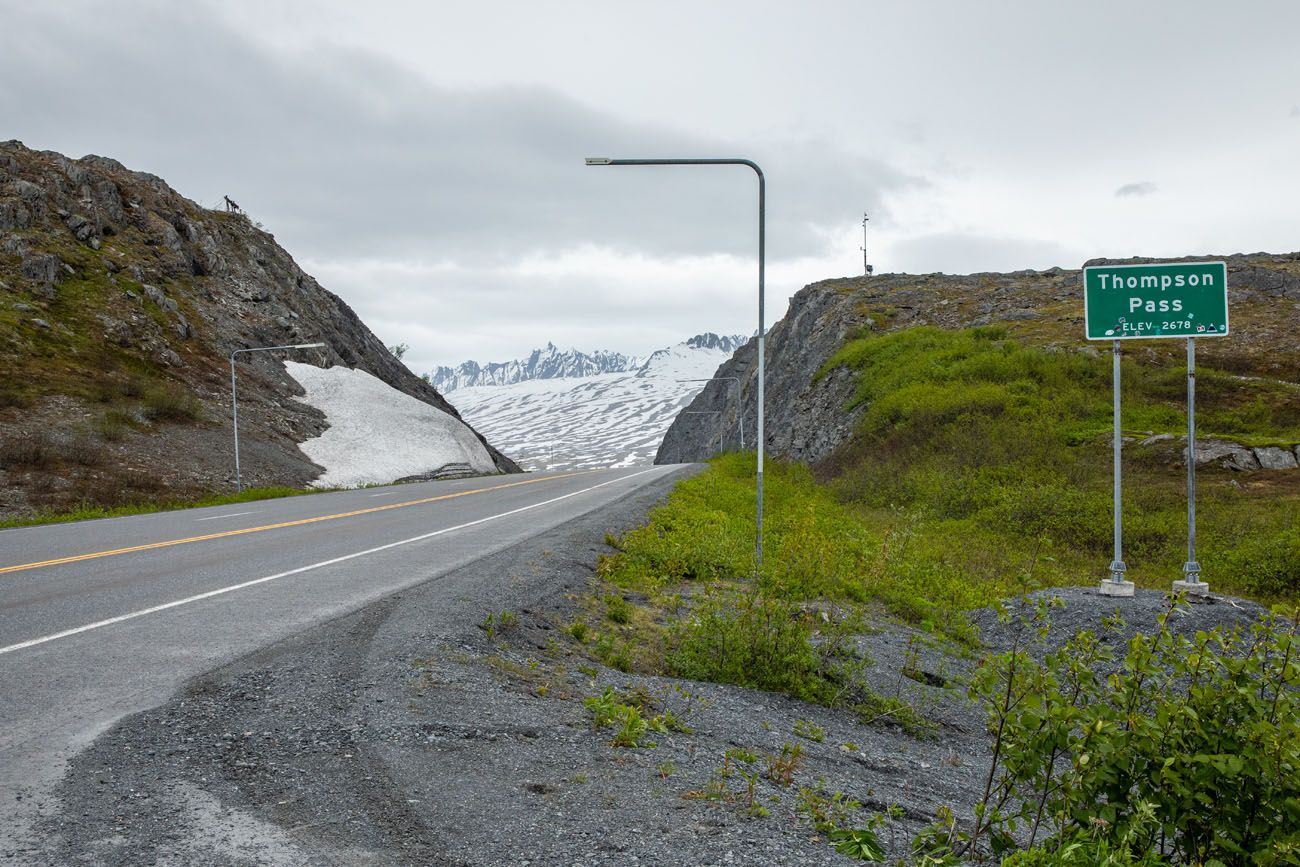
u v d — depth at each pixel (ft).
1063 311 158.81
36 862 10.65
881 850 11.57
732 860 11.50
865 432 117.70
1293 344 118.01
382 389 185.68
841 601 37.19
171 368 149.38
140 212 186.91
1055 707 10.93
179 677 19.11
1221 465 78.64
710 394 418.10
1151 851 10.19
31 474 97.71
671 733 18.22
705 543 46.16
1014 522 64.44
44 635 23.16
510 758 14.98
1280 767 9.70
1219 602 37.70
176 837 11.46
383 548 43.14
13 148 177.27
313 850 11.21
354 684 18.67
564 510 67.36
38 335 134.72
